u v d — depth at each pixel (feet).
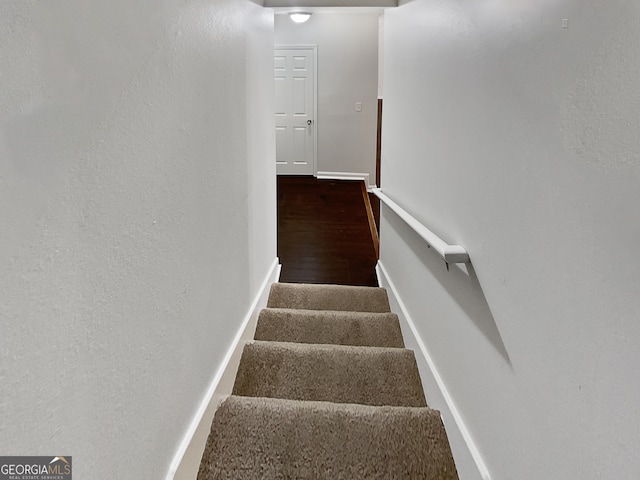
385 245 9.70
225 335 5.12
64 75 2.01
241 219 5.90
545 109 2.73
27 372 1.82
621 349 2.06
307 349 6.18
